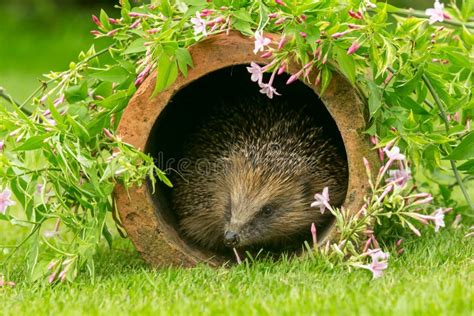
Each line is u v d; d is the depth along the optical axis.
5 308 7.31
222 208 9.64
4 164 8.28
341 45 8.20
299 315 6.43
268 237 9.51
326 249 8.32
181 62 8.41
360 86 8.57
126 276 8.33
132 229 8.75
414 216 8.36
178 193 9.98
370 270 7.94
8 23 29.33
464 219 10.72
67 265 8.22
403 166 9.12
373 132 8.38
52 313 6.97
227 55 8.41
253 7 8.45
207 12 8.41
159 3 9.12
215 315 6.62
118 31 9.48
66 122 8.72
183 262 8.79
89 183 8.58
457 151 8.70
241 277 8.06
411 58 8.74
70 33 28.86
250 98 10.09
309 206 9.67
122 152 8.40
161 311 6.82
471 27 10.14
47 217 8.45
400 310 6.34
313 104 10.05
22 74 25.59
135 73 8.90
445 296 6.70
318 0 8.20
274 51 8.21
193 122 10.40
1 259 9.77
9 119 8.57
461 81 9.70
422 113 8.91
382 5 9.23
